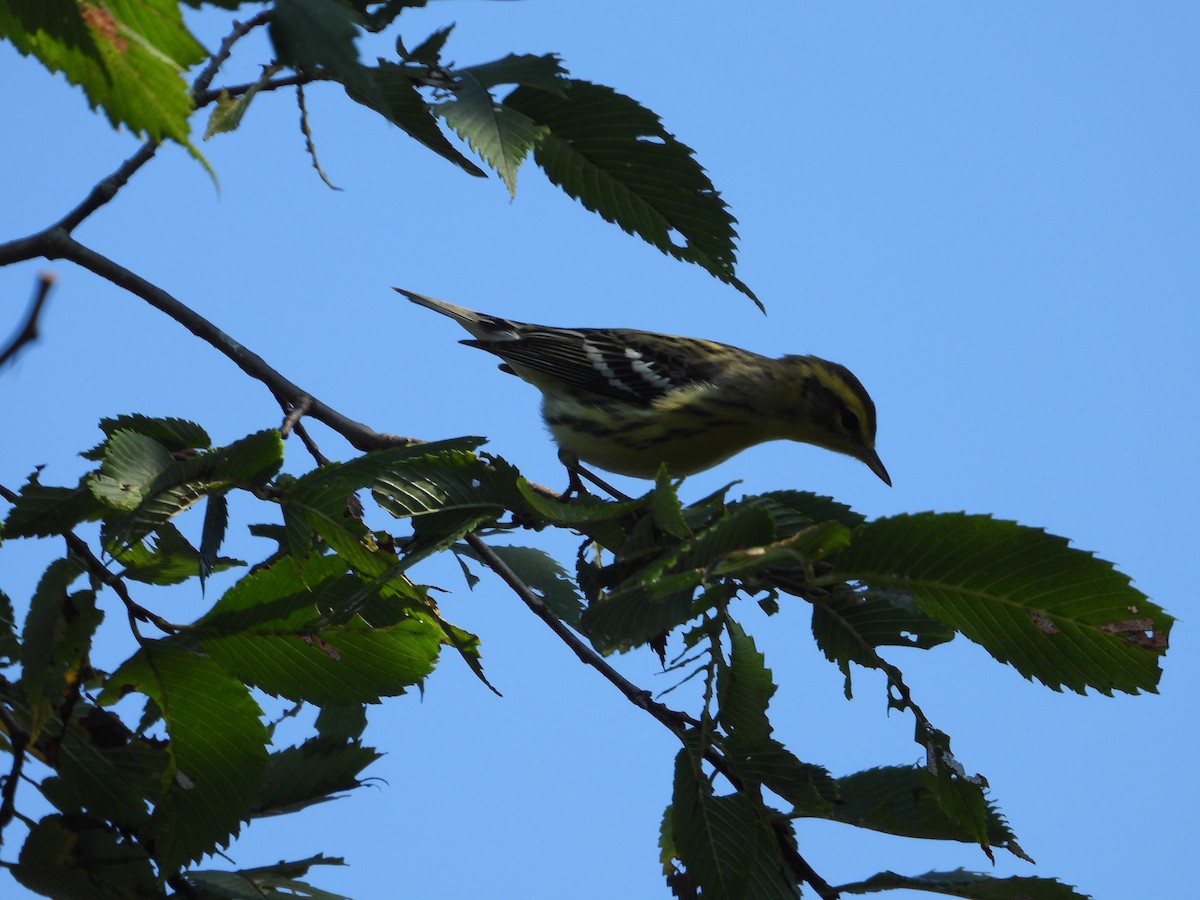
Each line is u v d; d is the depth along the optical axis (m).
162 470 7.62
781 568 7.29
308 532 7.45
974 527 6.54
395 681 7.90
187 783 7.58
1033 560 6.54
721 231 9.43
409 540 7.88
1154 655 6.55
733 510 7.75
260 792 7.78
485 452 7.76
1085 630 6.59
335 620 7.36
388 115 4.93
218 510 7.72
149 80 4.66
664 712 7.83
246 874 7.85
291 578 7.72
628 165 9.26
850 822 7.61
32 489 7.50
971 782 7.40
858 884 7.57
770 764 7.64
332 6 4.88
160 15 4.59
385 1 7.71
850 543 6.75
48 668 7.34
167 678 7.61
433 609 7.73
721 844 7.57
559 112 8.98
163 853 7.50
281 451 7.21
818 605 7.53
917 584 6.74
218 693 7.64
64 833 7.53
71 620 7.45
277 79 7.72
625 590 6.86
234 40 6.96
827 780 7.60
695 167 9.18
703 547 6.68
